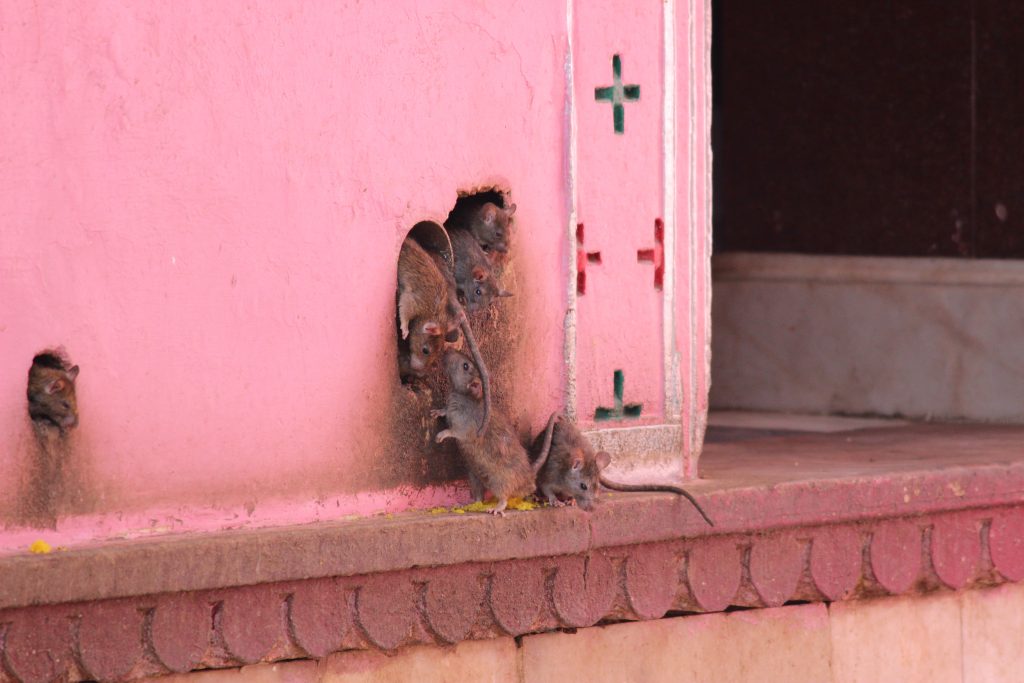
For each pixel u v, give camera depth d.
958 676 25.72
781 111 36.53
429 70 20.20
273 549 18.25
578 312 21.94
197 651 18.06
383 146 19.83
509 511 20.42
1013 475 25.61
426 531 19.47
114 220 17.72
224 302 18.61
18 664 16.77
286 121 18.95
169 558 17.50
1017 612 26.44
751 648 23.39
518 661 21.17
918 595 25.17
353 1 19.45
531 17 21.19
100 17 17.47
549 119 21.47
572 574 21.12
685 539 22.09
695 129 23.19
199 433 18.50
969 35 33.88
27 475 17.23
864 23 35.19
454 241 20.97
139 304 17.97
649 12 22.52
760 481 23.14
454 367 20.17
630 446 22.45
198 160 18.28
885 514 24.02
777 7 36.34
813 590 23.59
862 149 35.44
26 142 17.05
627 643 22.20
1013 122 33.53
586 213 21.98
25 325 17.14
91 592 16.98
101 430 17.77
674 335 22.98
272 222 18.92
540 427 21.56
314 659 19.41
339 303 19.56
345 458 19.77
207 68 18.28
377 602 19.39
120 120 17.69
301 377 19.28
